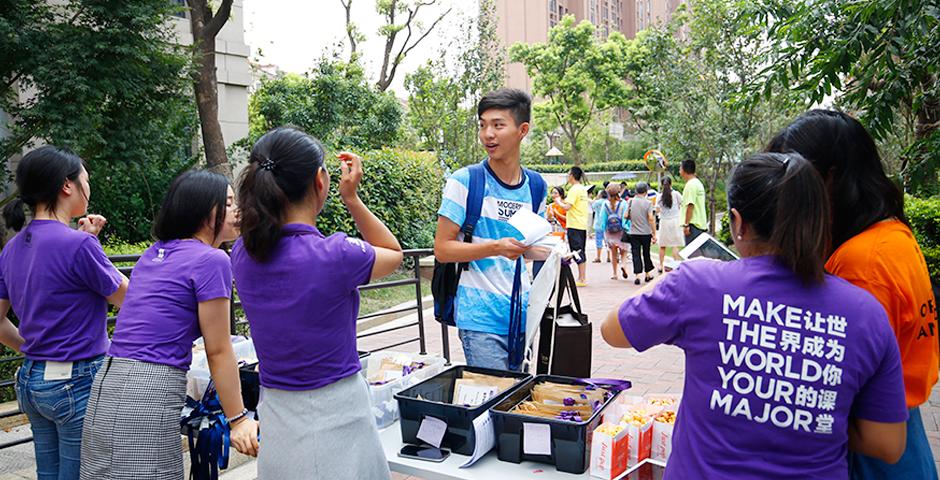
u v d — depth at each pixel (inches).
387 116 720.3
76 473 94.9
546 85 1424.7
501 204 112.1
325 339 72.4
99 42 295.3
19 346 102.5
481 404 90.0
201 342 134.3
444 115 708.0
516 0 2625.5
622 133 1889.8
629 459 86.1
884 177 68.6
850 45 145.3
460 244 107.4
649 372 220.7
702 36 585.0
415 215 471.8
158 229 92.7
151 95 334.0
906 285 63.4
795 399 54.4
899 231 66.2
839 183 67.7
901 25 139.6
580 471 82.8
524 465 85.7
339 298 72.7
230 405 87.9
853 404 57.9
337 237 74.2
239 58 552.4
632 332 63.1
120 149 332.8
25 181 96.2
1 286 98.1
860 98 156.9
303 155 73.1
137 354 84.9
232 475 139.1
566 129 1569.9
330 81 669.3
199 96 400.5
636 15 3105.3
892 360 55.9
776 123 582.2
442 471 83.9
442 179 530.0
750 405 55.4
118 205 415.2
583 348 111.3
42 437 98.2
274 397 73.9
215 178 94.7
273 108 657.6
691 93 601.6
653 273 456.8
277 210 72.3
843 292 55.9
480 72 714.8
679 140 633.0
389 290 388.5
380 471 76.9
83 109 297.6
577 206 404.5
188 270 87.5
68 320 93.1
